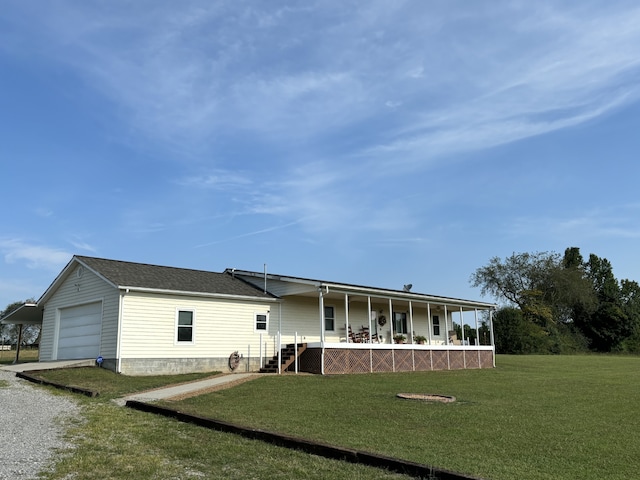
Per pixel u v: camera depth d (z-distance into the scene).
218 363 19.81
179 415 9.57
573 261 63.47
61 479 5.89
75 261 20.58
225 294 20.30
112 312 18.03
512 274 56.75
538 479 6.15
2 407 10.51
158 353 18.22
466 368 26.17
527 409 11.51
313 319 23.88
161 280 19.55
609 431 9.14
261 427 8.93
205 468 6.51
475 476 5.80
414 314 29.72
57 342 21.88
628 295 59.53
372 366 21.94
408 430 9.01
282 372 19.91
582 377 20.00
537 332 45.00
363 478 6.10
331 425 9.34
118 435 8.22
